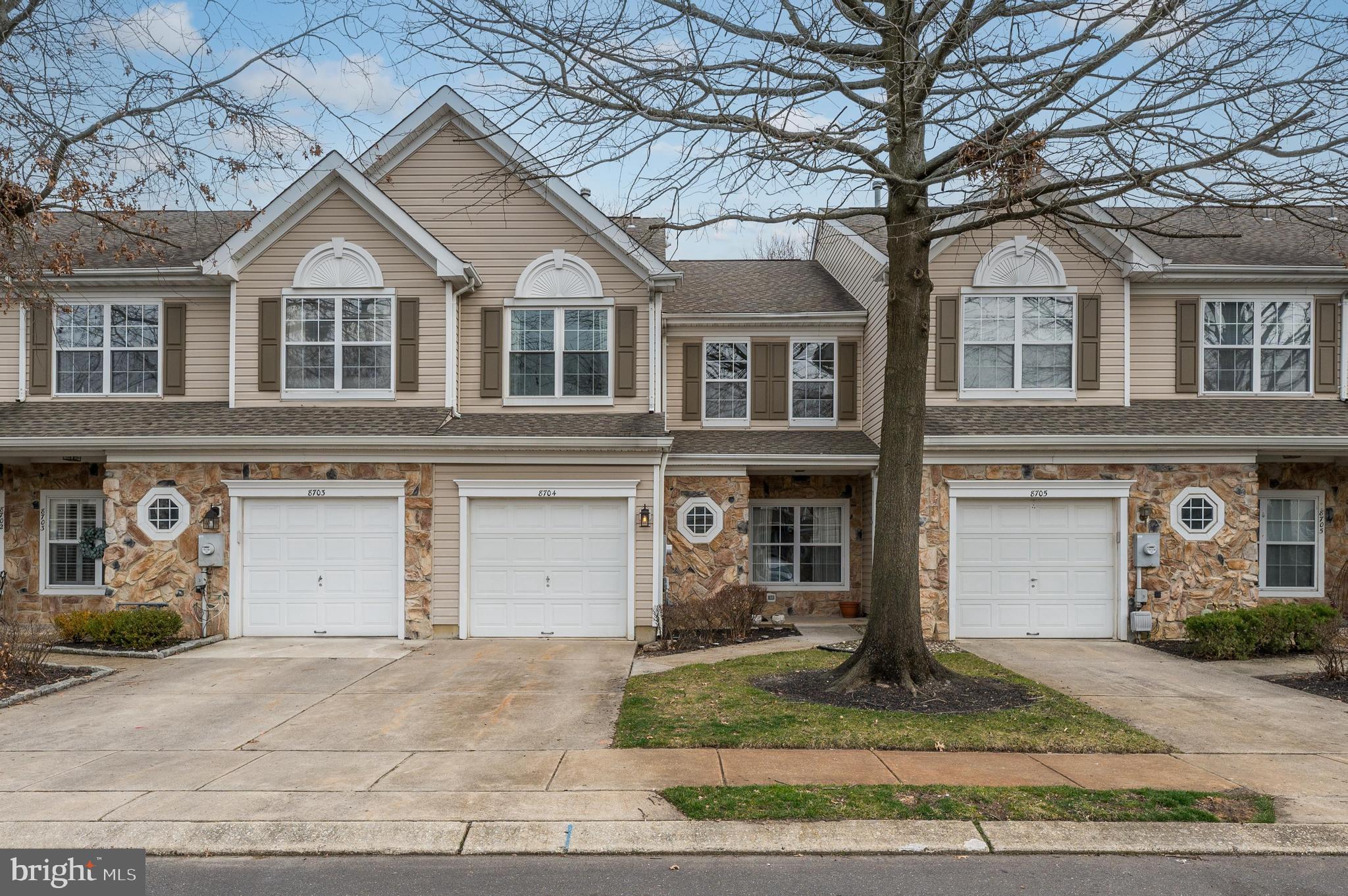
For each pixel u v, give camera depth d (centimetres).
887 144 1037
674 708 969
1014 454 1498
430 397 1548
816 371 1811
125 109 1110
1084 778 731
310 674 1188
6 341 1642
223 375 1617
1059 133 905
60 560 1678
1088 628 1510
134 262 1623
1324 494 1697
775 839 607
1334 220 1169
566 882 552
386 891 538
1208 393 1636
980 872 566
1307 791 701
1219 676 1184
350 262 1554
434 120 1622
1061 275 1592
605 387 1596
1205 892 535
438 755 806
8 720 950
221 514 1463
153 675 1183
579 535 1491
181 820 644
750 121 948
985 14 899
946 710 949
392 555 1473
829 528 1834
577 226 1606
